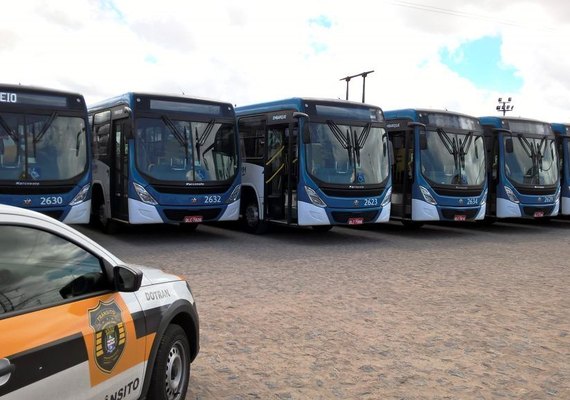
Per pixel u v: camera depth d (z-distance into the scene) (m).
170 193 12.71
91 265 3.33
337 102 13.76
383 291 8.34
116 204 13.68
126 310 3.43
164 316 3.81
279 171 14.05
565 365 5.37
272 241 13.77
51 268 3.04
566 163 18.88
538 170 17.30
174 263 10.34
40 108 11.55
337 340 5.99
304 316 6.89
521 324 6.71
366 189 13.62
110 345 3.20
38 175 11.34
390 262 10.97
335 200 13.22
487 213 17.38
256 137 15.04
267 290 8.26
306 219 13.07
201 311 7.03
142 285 3.78
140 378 3.53
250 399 4.48
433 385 4.84
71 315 3.00
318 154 13.23
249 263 10.52
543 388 4.81
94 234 14.42
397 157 15.90
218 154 13.57
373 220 13.84
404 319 6.84
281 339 5.99
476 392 4.70
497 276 9.70
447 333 6.30
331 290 8.34
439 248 13.16
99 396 3.09
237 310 7.10
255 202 14.93
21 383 2.56
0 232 2.79
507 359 5.51
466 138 15.80
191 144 13.16
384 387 4.78
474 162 15.83
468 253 12.44
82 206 11.91
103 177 14.45
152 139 12.73
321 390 4.69
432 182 14.98
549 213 17.53
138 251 11.73
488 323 6.73
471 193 15.48
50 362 2.73
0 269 2.75
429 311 7.23
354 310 7.22
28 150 11.30
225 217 13.62
